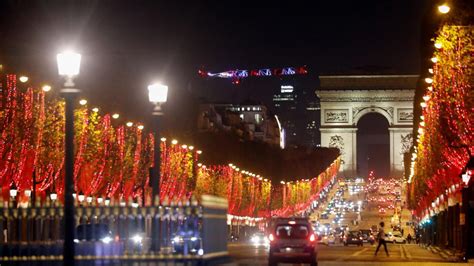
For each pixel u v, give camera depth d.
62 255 45.81
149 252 44.75
